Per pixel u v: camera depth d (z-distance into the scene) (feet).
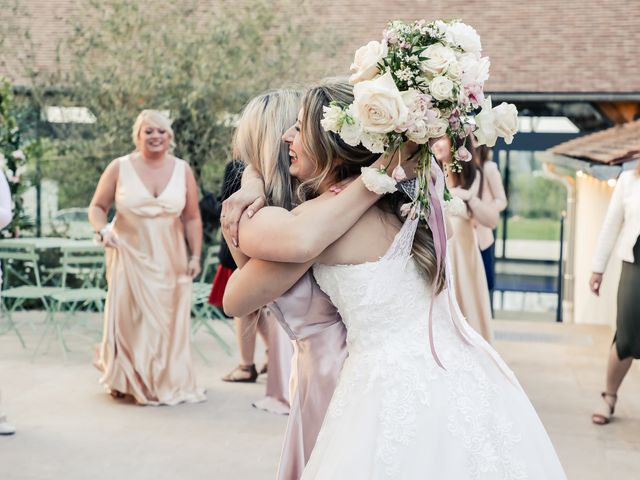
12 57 37.06
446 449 6.64
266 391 17.78
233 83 32.58
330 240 6.67
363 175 6.55
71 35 36.29
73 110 34.06
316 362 7.47
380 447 6.58
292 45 33.91
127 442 15.31
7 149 30.94
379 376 6.81
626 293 16.47
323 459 6.75
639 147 26.78
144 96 32.99
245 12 33.88
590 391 19.90
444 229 7.06
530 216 57.11
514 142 41.91
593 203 39.24
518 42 41.63
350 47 37.88
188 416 17.04
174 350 18.10
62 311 30.55
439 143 13.98
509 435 6.88
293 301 7.27
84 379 20.18
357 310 6.91
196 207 18.38
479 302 17.13
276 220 6.73
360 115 6.28
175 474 13.67
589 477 13.96
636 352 16.53
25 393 18.76
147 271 17.72
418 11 42.29
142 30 33.30
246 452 14.88
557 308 54.44
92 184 33.55
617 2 42.73
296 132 7.53
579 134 41.24
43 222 33.91
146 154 17.69
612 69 40.16
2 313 29.60
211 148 33.01
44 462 14.12
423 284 7.13
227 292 7.22
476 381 6.99
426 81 6.48
